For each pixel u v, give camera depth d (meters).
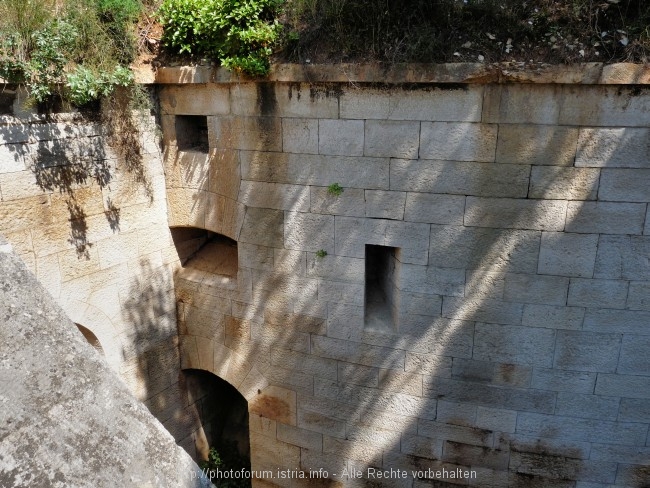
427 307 5.77
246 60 5.52
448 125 5.14
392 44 5.12
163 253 7.28
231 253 7.58
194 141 7.01
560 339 5.46
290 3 5.62
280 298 6.50
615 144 4.78
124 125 6.45
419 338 5.91
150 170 6.87
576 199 5.00
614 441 5.66
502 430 5.95
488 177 5.16
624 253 5.04
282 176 5.99
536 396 5.72
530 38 4.96
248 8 5.50
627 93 4.63
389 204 5.57
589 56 4.74
